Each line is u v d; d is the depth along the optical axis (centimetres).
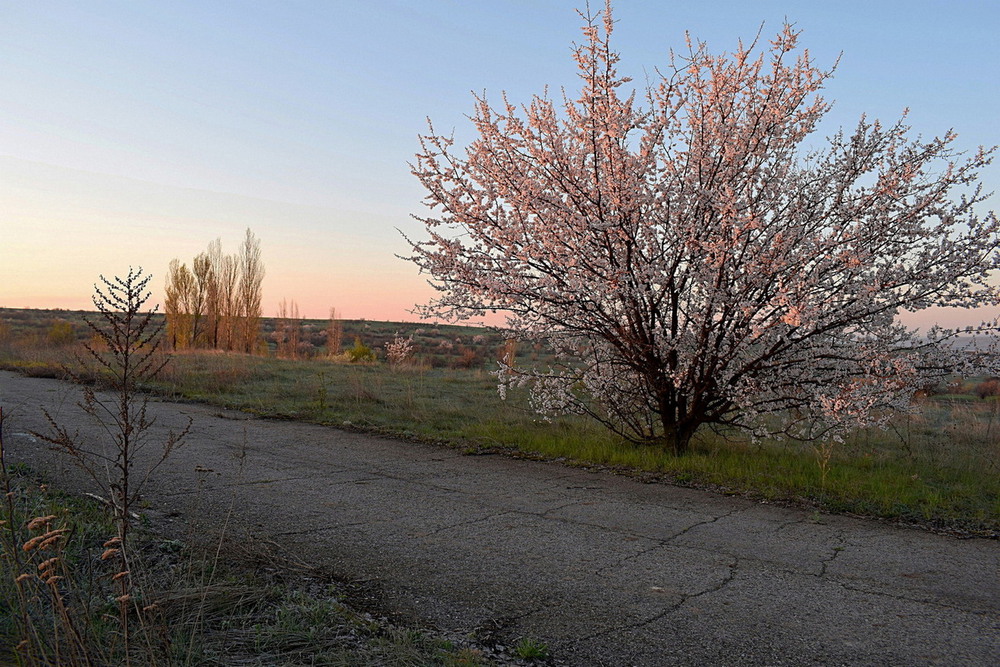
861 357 877
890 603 468
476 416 1302
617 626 420
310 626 395
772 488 788
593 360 1030
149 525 575
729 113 864
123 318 343
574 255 878
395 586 475
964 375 858
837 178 894
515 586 482
